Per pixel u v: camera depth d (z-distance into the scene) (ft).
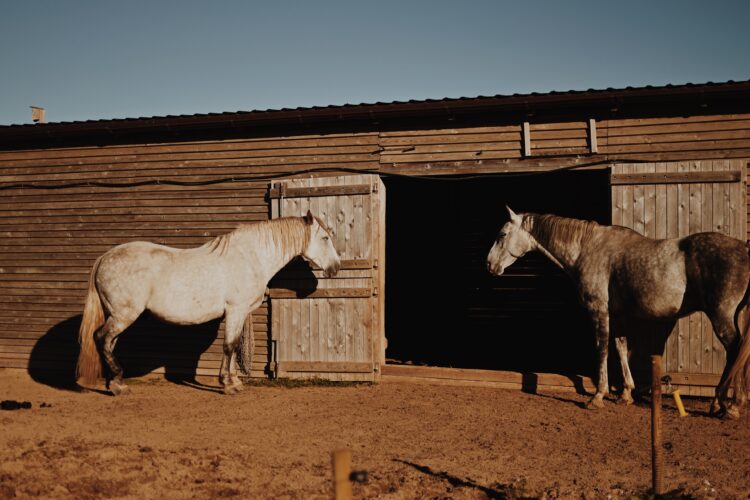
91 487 14.01
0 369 29.63
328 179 26.50
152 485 14.19
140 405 22.41
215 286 23.36
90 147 29.32
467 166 25.35
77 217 29.32
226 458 16.20
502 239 24.18
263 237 24.26
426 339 41.22
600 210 37.55
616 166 23.56
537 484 14.32
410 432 18.89
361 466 15.62
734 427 19.02
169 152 28.53
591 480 14.56
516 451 16.96
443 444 17.63
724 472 15.06
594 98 23.31
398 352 36.47
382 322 26.58
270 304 27.22
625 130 23.99
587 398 23.08
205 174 28.14
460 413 21.17
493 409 21.67
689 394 22.77
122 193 28.89
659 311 20.45
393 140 26.27
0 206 30.22
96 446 17.07
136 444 17.35
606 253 21.80
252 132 27.71
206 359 27.66
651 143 23.72
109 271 22.66
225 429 19.16
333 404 22.50
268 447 17.26
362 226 26.07
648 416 20.52
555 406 22.03
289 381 26.40
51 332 29.30
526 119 24.88
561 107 24.12
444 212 43.42
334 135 26.91
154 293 22.77
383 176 26.76
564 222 22.95
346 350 26.12
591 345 35.88
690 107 23.40
